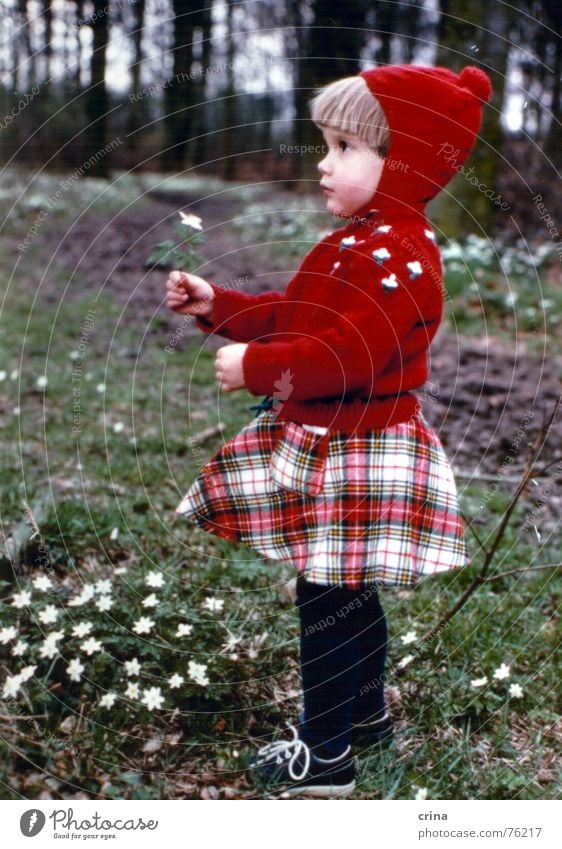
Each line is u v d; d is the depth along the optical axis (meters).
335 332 1.86
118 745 2.00
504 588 2.92
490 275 7.62
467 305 7.05
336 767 1.95
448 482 1.98
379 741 2.10
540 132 10.58
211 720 2.10
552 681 2.37
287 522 1.93
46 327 6.17
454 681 2.33
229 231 11.52
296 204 13.34
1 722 1.96
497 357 5.86
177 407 4.66
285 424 1.97
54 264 8.68
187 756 2.02
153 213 12.01
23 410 4.34
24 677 1.90
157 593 2.54
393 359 1.92
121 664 2.16
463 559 1.94
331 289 1.98
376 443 1.90
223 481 2.00
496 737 2.17
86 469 3.60
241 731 2.10
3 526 2.82
